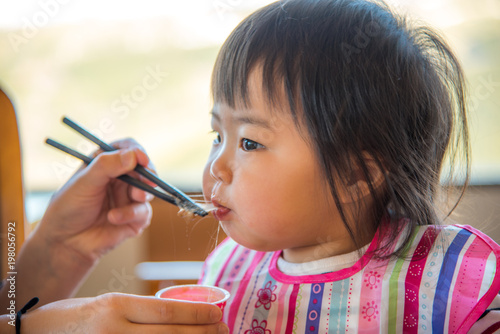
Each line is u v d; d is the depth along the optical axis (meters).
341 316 0.76
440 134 0.83
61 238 0.98
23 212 0.98
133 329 0.65
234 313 0.85
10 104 0.96
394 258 0.77
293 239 0.76
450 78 0.86
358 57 0.73
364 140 0.73
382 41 0.75
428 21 0.92
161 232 1.29
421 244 0.77
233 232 0.77
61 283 1.00
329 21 0.75
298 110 0.70
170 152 1.59
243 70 0.72
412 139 0.78
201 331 0.66
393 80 0.75
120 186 1.03
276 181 0.71
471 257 0.72
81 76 1.67
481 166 1.31
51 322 0.69
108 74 1.65
